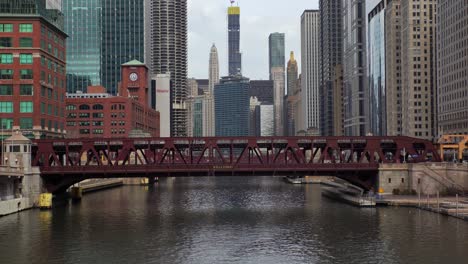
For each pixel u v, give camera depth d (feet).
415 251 225.97
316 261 214.28
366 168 386.11
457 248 229.66
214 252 231.09
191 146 372.58
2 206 323.57
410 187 390.21
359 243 244.01
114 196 479.41
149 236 265.95
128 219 320.50
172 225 298.97
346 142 389.80
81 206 387.34
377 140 392.06
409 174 391.65
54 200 396.98
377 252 225.97
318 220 311.27
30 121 464.65
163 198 460.55
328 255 223.51
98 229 284.00
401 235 258.37
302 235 265.75
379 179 391.65
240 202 423.23
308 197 464.24
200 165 365.40
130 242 250.78
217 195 492.54
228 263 212.64
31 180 361.51
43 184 372.58
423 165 387.96
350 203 394.32
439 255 218.59
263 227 290.97
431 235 256.73
